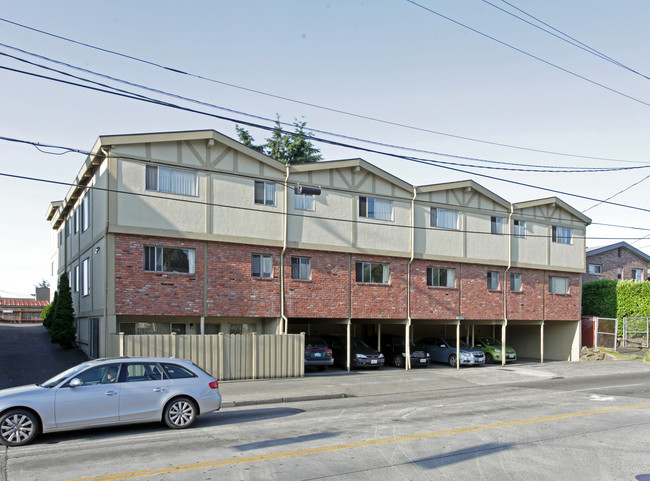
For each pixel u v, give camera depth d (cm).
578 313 3459
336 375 2386
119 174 2020
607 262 4522
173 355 1989
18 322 3931
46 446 1057
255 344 2178
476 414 1446
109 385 1159
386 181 2694
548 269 3294
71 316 2519
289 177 2408
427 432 1190
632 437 1169
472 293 2961
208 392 1261
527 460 966
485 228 3033
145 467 898
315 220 2467
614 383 2266
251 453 992
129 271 2022
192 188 2173
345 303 2531
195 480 827
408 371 2631
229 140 2233
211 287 2194
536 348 3700
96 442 1088
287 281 2384
